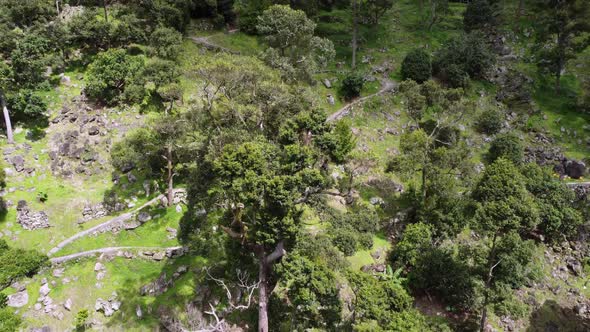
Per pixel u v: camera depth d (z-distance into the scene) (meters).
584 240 51.19
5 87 52.06
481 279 38.97
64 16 67.12
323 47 56.53
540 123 63.81
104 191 48.12
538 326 43.28
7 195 46.00
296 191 30.12
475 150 59.28
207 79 41.09
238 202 30.53
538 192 51.34
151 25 65.75
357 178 51.09
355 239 34.50
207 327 36.41
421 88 54.09
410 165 46.09
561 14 66.06
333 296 34.00
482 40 69.88
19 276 40.56
